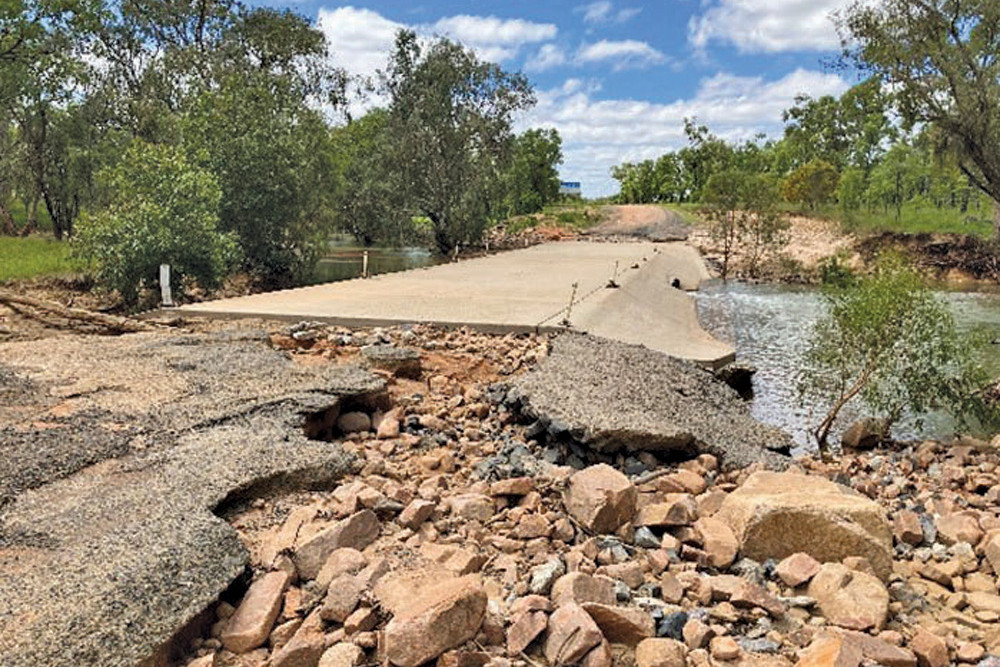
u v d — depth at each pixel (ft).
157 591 11.06
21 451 16.71
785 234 139.95
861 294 30.81
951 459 26.99
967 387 31.01
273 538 14.16
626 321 50.37
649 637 11.52
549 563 13.39
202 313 42.45
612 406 25.80
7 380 23.32
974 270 115.24
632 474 22.13
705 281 104.78
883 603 12.87
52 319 35.86
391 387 28.35
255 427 19.85
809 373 35.35
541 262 90.58
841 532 14.87
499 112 131.13
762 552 15.11
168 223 61.41
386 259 118.01
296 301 48.49
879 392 32.30
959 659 11.91
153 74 106.32
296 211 80.89
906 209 163.02
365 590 11.87
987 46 55.67
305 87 111.55
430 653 10.37
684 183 267.18
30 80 100.37
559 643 10.85
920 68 57.21
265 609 11.54
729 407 33.58
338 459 18.12
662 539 15.83
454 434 24.08
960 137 59.21
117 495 14.62
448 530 15.55
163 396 22.25
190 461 16.80
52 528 12.99
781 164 241.55
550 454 22.93
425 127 126.11
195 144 76.13
